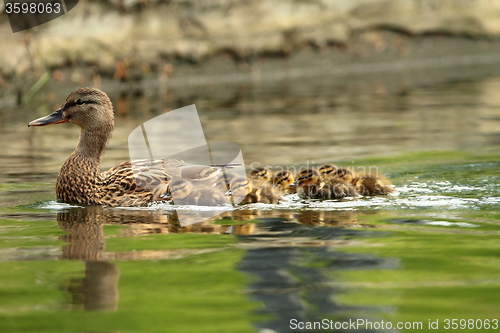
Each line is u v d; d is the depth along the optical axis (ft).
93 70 88.43
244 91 85.71
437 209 29.68
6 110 72.95
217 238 25.62
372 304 18.30
